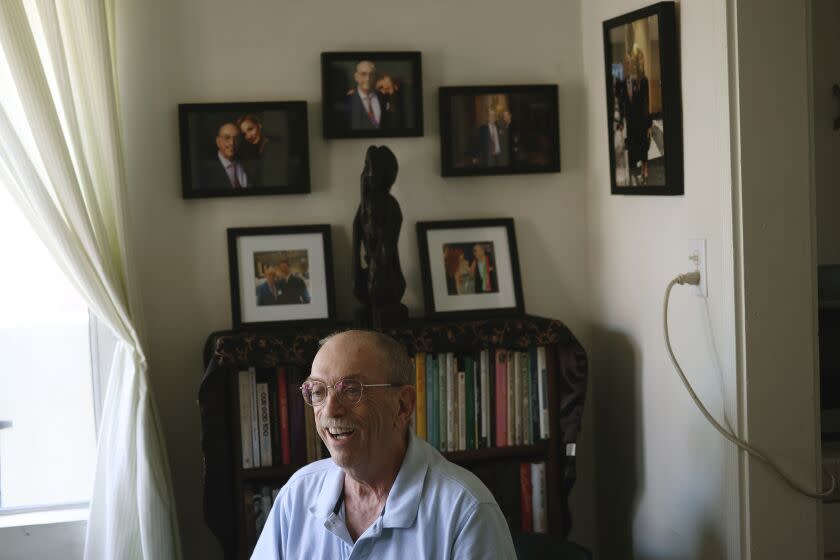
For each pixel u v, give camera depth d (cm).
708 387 250
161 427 278
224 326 297
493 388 288
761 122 231
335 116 298
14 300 293
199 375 297
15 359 295
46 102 257
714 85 238
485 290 305
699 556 259
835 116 305
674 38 256
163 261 293
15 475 297
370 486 190
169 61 290
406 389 189
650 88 266
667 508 277
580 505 325
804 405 238
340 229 303
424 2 305
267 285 293
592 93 310
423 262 301
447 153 304
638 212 284
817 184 305
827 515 253
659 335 276
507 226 309
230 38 294
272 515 201
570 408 288
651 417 283
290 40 297
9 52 253
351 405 183
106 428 277
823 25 302
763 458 235
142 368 275
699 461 256
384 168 278
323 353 187
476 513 181
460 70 309
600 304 314
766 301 234
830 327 270
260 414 275
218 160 292
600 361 316
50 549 288
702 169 248
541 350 290
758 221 232
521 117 309
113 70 277
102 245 269
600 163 308
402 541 183
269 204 298
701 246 250
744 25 229
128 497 272
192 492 298
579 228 320
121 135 280
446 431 286
